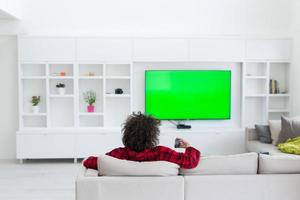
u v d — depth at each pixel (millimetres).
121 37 6066
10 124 6375
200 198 2549
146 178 2521
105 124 6273
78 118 6152
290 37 6301
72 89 6391
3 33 6168
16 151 5992
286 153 4652
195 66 6453
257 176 2592
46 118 6297
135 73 6406
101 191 2488
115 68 6398
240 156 2656
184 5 6379
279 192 2596
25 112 6344
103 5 6297
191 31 6402
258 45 6273
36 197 4297
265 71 6441
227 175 2596
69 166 5816
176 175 2598
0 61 6285
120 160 2576
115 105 6465
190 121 6539
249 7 6457
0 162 6109
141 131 2590
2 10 5199
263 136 5434
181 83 6371
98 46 6062
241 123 6461
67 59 6051
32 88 6340
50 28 6254
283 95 6383
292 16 6414
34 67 6312
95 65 6379
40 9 6223
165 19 6371
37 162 6094
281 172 2656
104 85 6168
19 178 5121
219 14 6422
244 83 6348
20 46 6000
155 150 2631
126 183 2494
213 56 6199
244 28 6473
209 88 6414
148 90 6352
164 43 6129
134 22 6340
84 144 6023
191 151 2629
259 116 6625
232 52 6223
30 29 6227
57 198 4258
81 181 2479
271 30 6504
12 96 6336
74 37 6023
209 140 6191
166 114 6398
